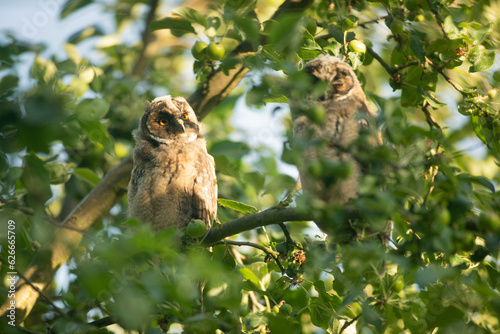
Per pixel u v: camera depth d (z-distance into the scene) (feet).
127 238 15.65
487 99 27.14
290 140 18.22
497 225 18.72
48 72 20.54
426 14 30.48
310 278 26.63
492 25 26.40
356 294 19.65
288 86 19.60
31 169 23.97
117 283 15.03
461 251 22.31
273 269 27.07
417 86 27.76
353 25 30.50
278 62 22.18
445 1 29.17
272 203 38.34
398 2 29.86
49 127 13.58
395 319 20.75
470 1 32.12
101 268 14.99
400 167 18.13
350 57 29.07
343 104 30.22
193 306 18.75
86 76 30.37
